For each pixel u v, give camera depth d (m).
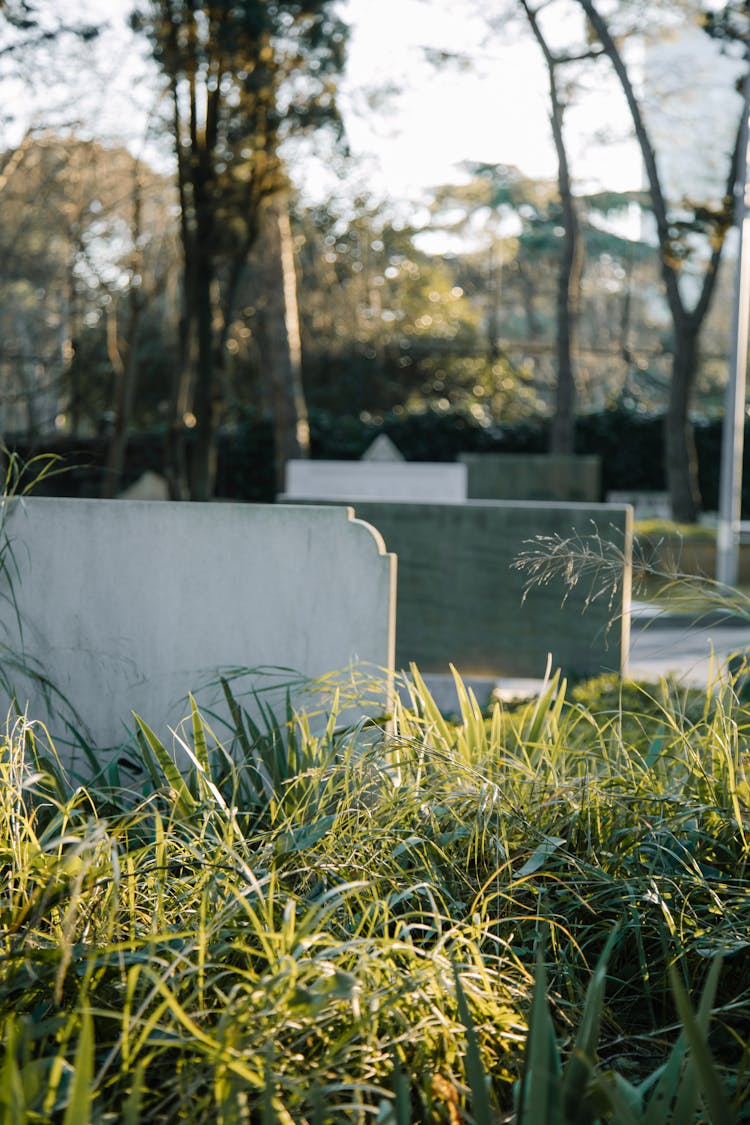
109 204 26.92
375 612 5.02
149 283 29.89
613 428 33.16
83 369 32.50
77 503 5.27
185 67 18.92
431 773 3.82
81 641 5.28
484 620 9.28
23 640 5.31
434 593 9.41
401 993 2.46
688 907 3.30
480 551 9.27
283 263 26.48
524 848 3.58
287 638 5.11
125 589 5.24
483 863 3.61
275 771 4.21
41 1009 2.62
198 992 2.45
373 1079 2.45
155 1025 2.25
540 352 38.09
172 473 23.69
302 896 3.16
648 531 22.09
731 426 20.62
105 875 2.88
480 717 4.51
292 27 19.09
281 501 9.70
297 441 26.91
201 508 5.17
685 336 27.89
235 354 37.53
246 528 5.12
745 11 23.81
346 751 3.76
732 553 20.64
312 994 2.29
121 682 5.23
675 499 28.22
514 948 3.23
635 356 40.19
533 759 4.46
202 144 19.78
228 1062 2.12
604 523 8.91
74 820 3.71
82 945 2.66
